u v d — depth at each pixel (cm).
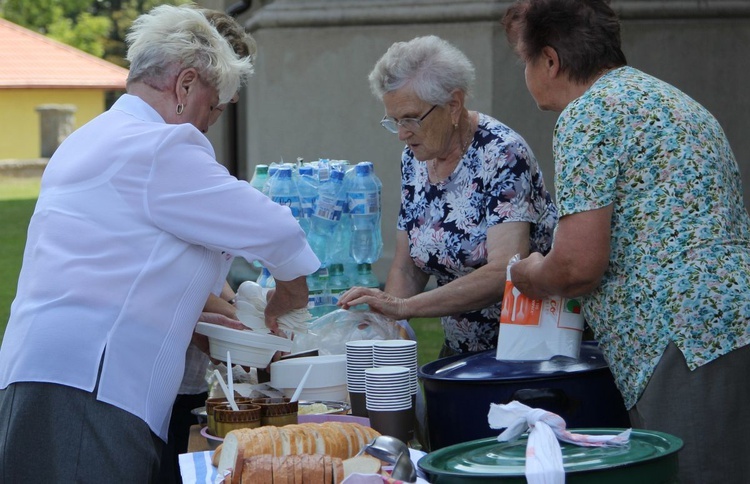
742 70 1298
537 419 259
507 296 356
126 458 313
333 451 273
